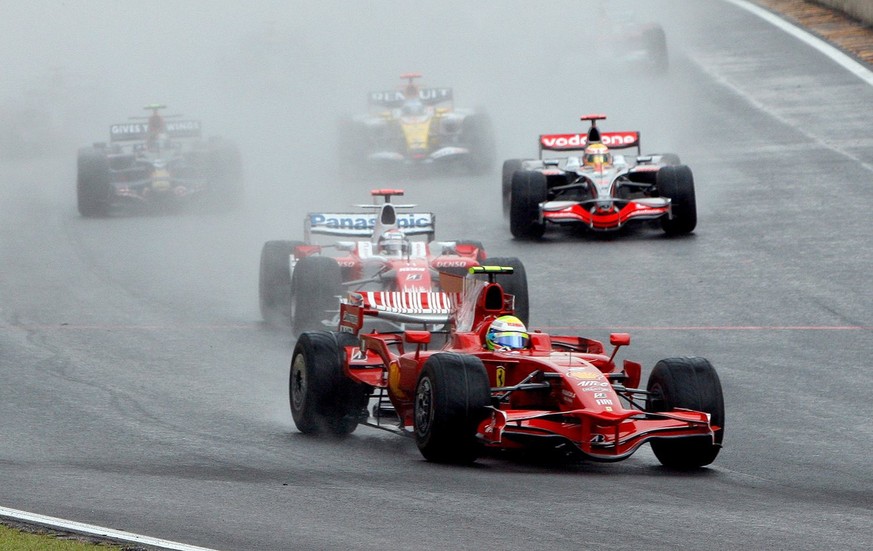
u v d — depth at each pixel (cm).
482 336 3903
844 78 13388
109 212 9894
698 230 7931
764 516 3014
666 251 7381
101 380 4978
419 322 4428
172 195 9538
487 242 7862
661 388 3659
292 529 2853
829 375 4891
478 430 3544
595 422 3400
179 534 2806
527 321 5234
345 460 3700
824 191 8831
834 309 5991
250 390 4825
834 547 2728
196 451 3834
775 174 9562
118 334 5909
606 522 2930
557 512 3022
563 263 7194
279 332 5928
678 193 7706
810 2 18625
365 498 3166
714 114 12444
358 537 2786
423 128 10588
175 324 6128
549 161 8462
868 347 5309
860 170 9419
